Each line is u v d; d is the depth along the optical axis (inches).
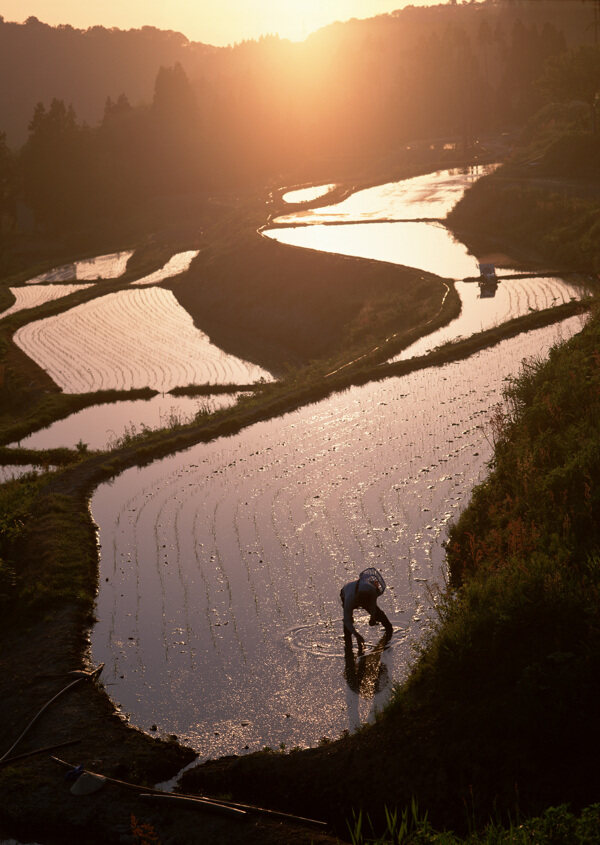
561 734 323.6
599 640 356.5
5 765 383.9
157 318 2241.6
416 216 3034.0
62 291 2842.0
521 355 1133.7
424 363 1133.7
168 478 786.2
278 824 327.3
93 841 335.3
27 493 781.9
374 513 631.8
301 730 385.7
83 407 1370.6
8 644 502.6
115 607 528.4
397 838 305.4
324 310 2027.6
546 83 3772.1
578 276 1841.8
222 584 542.3
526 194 2652.6
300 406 1011.9
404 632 455.2
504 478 601.6
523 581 405.7
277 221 3284.9
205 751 381.4
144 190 5452.8
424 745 343.3
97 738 395.5
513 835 258.1
